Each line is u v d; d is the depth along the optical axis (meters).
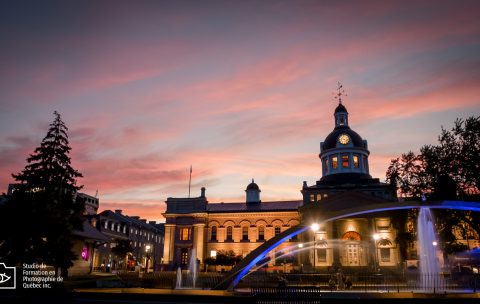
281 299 19.88
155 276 37.47
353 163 66.12
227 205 70.12
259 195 71.81
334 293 24.08
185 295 21.56
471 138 34.88
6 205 23.94
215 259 56.88
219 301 20.80
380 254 51.00
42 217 25.17
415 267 42.69
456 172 35.31
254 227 63.09
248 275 40.06
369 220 52.19
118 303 20.73
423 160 38.16
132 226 80.25
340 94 78.69
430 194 36.84
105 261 66.12
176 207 66.38
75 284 28.70
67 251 27.42
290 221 62.12
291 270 47.88
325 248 52.25
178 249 63.62
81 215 33.22
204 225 63.81
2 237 23.73
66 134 37.38
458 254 44.53
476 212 34.81
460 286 29.36
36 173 33.66
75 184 36.00
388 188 41.50
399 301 19.67
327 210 53.72
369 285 33.09
